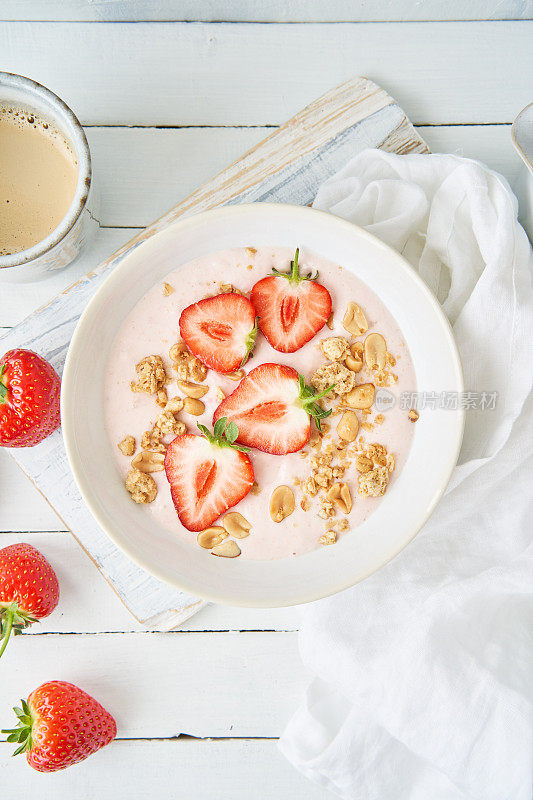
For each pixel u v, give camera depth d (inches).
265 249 18.8
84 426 18.4
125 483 18.7
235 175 20.7
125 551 18.1
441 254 20.2
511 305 19.5
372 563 18.5
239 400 18.5
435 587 20.5
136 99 21.3
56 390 19.9
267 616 21.4
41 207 20.0
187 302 18.7
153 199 21.2
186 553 18.7
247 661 21.5
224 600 18.3
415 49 21.4
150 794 21.6
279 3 20.9
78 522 20.7
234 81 21.3
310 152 20.8
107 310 18.3
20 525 21.2
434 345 18.6
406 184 19.8
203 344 18.5
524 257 19.8
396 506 18.8
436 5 21.0
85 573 21.3
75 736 20.4
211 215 18.1
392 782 20.8
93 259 21.2
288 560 18.7
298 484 18.7
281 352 18.7
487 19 21.4
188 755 21.6
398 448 18.9
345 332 18.8
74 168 19.9
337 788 21.0
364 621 20.4
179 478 18.5
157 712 21.5
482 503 20.4
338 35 21.4
